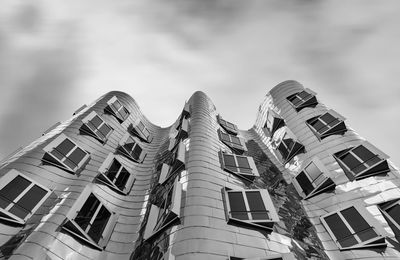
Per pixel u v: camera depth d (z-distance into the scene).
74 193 13.28
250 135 26.81
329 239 12.15
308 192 15.23
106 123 20.45
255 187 15.12
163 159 19.39
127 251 12.38
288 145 19.31
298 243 11.46
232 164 16.05
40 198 12.02
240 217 11.56
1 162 16.72
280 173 18.19
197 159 15.07
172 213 11.18
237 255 9.71
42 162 13.94
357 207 12.20
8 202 10.89
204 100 25.33
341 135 17.16
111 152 17.78
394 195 12.22
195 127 19.02
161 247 10.38
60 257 9.91
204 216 11.09
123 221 14.12
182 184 13.30
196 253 9.38
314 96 21.56
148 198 16.05
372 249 10.72
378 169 13.66
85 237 11.34
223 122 25.08
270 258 9.16
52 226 10.82
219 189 13.20
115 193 15.49
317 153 16.83
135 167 19.56
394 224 11.39
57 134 16.80
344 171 14.72
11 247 9.67
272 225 11.52
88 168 15.73
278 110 23.94
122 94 26.97
